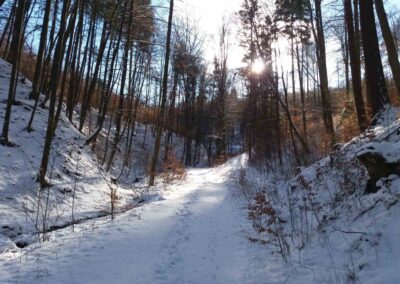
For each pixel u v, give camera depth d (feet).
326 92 60.29
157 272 20.74
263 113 96.32
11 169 41.98
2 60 73.26
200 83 172.96
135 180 73.82
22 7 45.65
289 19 73.72
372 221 19.38
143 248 24.61
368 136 32.50
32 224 34.58
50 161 48.93
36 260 21.40
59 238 26.63
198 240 27.32
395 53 38.91
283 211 31.22
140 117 160.04
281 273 19.39
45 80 68.74
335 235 20.93
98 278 19.42
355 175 27.48
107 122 112.68
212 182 70.03
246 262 22.16
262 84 95.35
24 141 49.21
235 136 224.74
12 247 27.91
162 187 60.08
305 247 21.70
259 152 90.07
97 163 60.75
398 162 21.22
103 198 48.55
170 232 28.78
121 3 67.36
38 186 41.63
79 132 67.51
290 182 41.91
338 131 62.03
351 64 46.62
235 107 163.53
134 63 98.48
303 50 109.81
